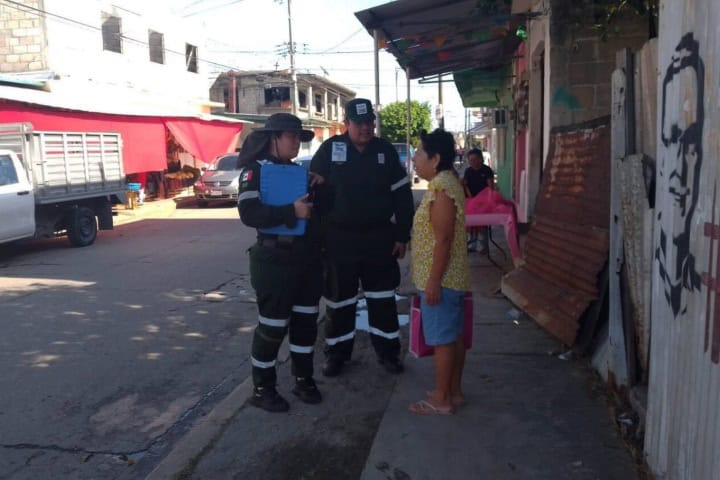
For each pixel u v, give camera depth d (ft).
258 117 94.07
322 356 18.04
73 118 49.83
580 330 16.51
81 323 22.54
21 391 16.56
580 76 24.41
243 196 13.60
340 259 15.89
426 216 13.41
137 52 70.95
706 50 8.39
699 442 8.41
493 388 15.03
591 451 11.98
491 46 36.78
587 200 17.53
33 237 37.63
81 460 13.10
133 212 58.75
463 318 13.91
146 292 27.12
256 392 14.56
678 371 9.28
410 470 11.60
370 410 14.39
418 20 26.86
